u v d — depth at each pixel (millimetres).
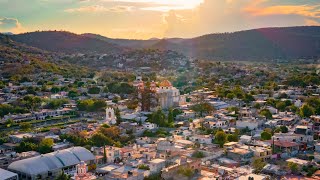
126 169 173625
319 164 188000
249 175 164875
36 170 171250
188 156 189750
